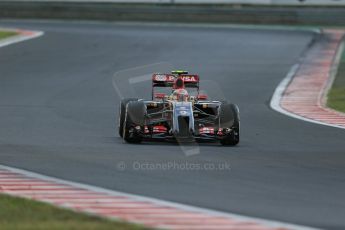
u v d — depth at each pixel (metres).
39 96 78.62
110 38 132.00
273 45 129.00
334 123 64.94
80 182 38.75
